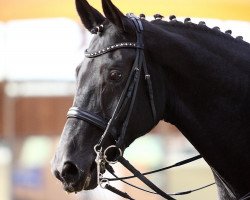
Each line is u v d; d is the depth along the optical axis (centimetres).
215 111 752
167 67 753
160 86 749
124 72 728
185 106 756
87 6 760
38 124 1877
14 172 1850
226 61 762
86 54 741
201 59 754
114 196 1717
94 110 723
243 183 756
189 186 1791
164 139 1830
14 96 1895
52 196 1816
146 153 1825
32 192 1838
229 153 753
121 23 733
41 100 1891
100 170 724
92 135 722
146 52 745
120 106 723
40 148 1864
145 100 741
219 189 786
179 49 753
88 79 729
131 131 735
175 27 773
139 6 1605
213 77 753
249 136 751
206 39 768
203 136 755
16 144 1873
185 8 1638
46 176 1830
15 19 1780
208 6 1644
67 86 1900
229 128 751
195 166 1795
